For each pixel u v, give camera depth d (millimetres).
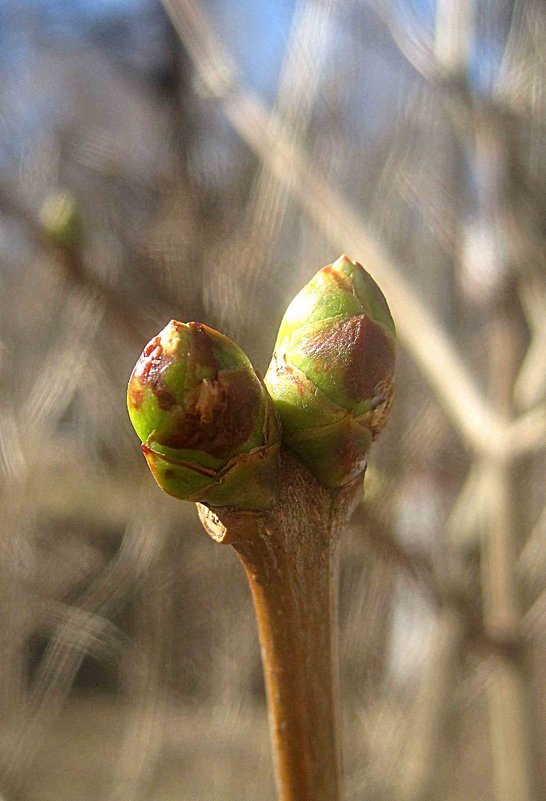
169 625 258
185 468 67
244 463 68
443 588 140
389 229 200
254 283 195
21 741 256
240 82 160
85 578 249
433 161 185
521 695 152
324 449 70
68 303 210
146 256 176
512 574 152
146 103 219
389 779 218
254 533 69
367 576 220
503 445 149
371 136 200
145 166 213
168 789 270
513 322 159
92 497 235
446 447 203
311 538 70
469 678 207
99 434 238
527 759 152
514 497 153
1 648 255
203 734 264
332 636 71
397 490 181
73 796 274
